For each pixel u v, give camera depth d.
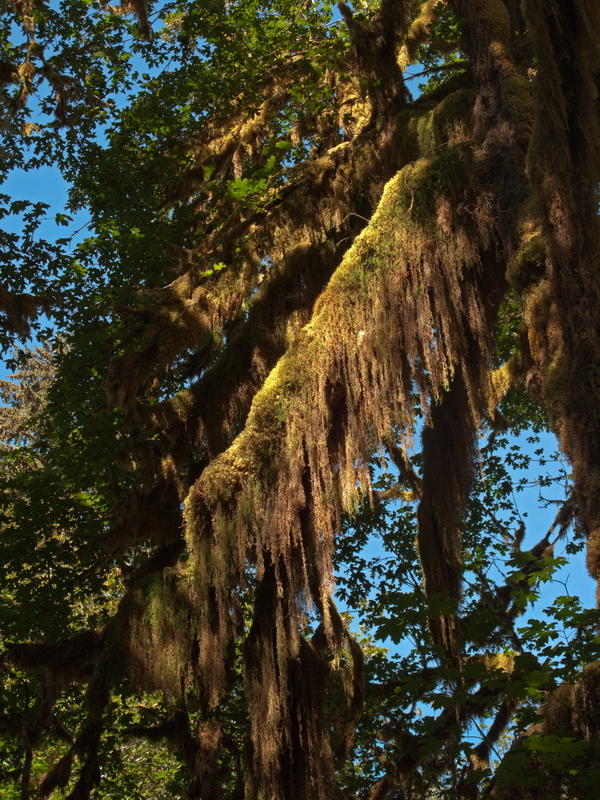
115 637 12.34
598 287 9.47
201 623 11.28
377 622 9.48
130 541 13.77
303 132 17.03
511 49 12.20
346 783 14.59
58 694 12.99
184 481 14.04
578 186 9.78
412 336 11.08
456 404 13.48
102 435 14.80
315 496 10.88
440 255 11.27
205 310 14.12
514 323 17.94
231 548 11.12
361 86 14.02
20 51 16.80
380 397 11.05
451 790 12.54
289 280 14.02
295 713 11.27
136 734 13.48
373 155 13.98
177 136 16.72
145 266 16.25
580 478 8.79
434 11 16.30
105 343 14.84
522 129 11.22
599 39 10.32
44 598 14.56
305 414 11.17
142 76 17.06
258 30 16.56
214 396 13.81
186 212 16.48
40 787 12.05
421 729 9.27
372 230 11.70
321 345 11.36
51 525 14.89
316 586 11.32
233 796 12.76
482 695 9.34
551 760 6.82
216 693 11.26
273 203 14.58
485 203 11.15
